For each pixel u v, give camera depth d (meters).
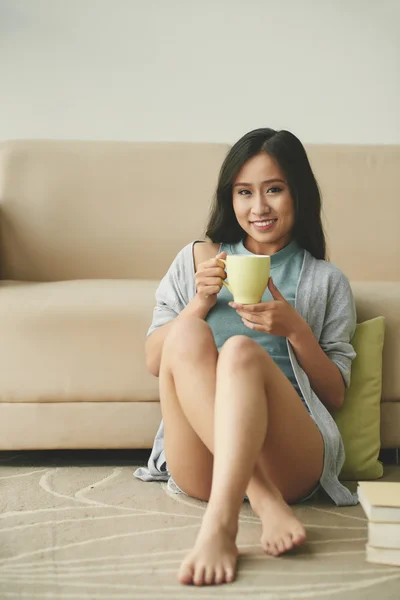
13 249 2.61
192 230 2.61
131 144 2.68
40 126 3.12
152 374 1.92
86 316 2.01
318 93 3.13
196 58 3.12
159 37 3.11
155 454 1.84
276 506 1.38
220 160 2.65
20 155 2.65
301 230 1.83
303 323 1.64
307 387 1.68
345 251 2.59
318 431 1.58
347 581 1.23
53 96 3.11
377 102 3.14
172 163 2.65
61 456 2.18
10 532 1.48
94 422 2.00
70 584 1.23
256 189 1.72
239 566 1.29
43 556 1.35
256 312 1.59
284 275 1.81
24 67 3.10
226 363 1.37
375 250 2.59
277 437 1.46
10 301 2.05
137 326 2.01
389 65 3.13
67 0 3.10
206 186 2.63
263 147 1.72
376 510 1.30
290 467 1.53
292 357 1.68
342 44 3.12
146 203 2.62
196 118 3.13
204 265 1.69
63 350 2.01
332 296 1.81
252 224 1.75
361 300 2.01
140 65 3.12
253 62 3.12
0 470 2.00
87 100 3.11
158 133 3.13
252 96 3.13
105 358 2.01
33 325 2.01
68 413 2.01
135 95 3.12
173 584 1.22
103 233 2.61
